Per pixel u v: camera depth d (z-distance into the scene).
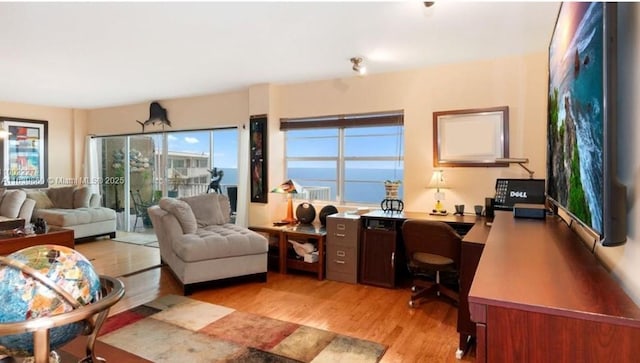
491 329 0.96
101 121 6.94
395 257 3.76
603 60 1.02
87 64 3.92
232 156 5.71
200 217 4.46
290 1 2.43
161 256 4.55
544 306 0.91
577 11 1.41
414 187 4.15
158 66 3.99
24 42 3.21
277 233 4.34
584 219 1.31
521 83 3.61
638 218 0.98
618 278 1.15
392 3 2.46
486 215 3.55
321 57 3.68
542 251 1.45
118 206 6.99
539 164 3.56
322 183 4.93
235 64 3.94
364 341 2.62
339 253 4.00
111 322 2.90
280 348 2.52
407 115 4.18
